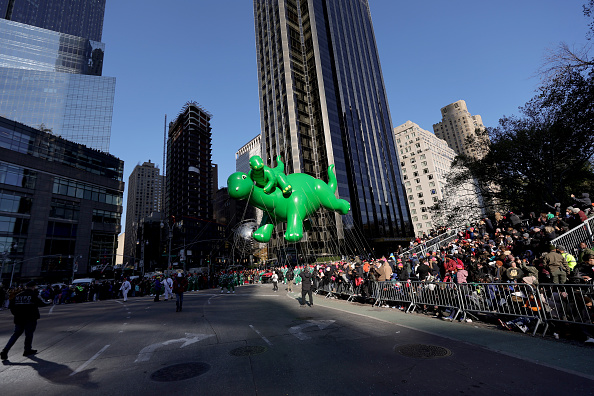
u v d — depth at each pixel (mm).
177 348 6363
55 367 5441
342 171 57719
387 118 80188
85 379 4715
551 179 24625
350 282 13625
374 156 68438
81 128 83625
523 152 25766
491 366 4469
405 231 69000
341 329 7508
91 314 13922
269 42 70438
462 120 156875
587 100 16062
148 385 4316
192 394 3918
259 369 4766
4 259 40750
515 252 12203
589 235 10117
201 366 5062
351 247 51188
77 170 55938
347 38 75250
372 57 83562
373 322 8266
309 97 63906
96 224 57812
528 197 28516
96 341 7516
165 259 91562
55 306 22344
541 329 6477
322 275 16984
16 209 46656
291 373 4520
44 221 49750
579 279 6406
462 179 32250
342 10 77312
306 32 67562
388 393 3672
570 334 5957
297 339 6637
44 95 84188
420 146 100062
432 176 94875
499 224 16969
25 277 46125
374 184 64500
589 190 26109
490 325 7281
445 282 8789
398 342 6035
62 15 134625
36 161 49938
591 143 20000
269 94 68250
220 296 19734
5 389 4418
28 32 105125
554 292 6219
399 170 76375
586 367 4211
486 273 9609
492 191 32406
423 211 95812
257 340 6707
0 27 100125
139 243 106500
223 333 7609
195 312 11891
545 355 4844
